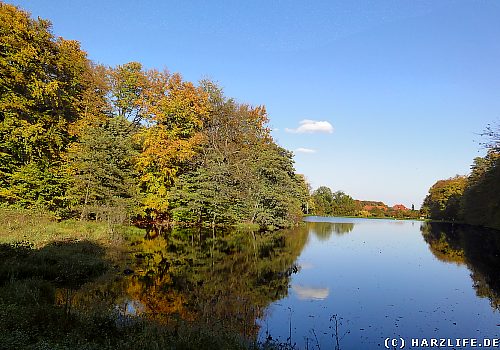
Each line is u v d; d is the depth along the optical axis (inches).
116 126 1218.6
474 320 452.8
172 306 449.1
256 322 421.7
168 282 571.2
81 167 971.3
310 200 3248.0
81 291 474.6
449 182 3388.3
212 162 1405.0
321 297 540.7
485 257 957.8
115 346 269.0
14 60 944.9
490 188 1902.1
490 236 1573.6
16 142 936.3
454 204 3026.6
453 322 444.8
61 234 781.3
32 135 959.6
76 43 1252.5
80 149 1000.2
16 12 981.2
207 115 1550.2
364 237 1451.8
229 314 436.1
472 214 2375.7
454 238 1472.7
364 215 4249.5
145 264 691.4
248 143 1847.9
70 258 588.7
